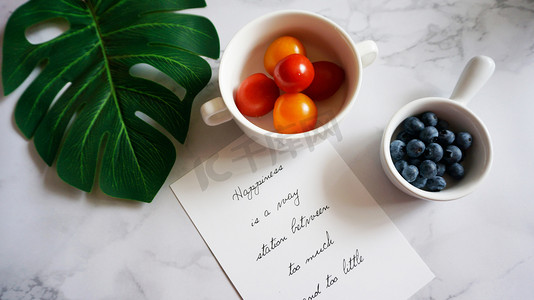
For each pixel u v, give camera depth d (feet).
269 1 1.30
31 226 1.21
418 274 1.17
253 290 1.17
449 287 1.17
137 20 1.24
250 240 1.19
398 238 1.19
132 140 1.21
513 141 1.23
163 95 1.21
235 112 1.04
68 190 1.22
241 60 1.15
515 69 1.27
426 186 1.14
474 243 1.19
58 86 1.21
